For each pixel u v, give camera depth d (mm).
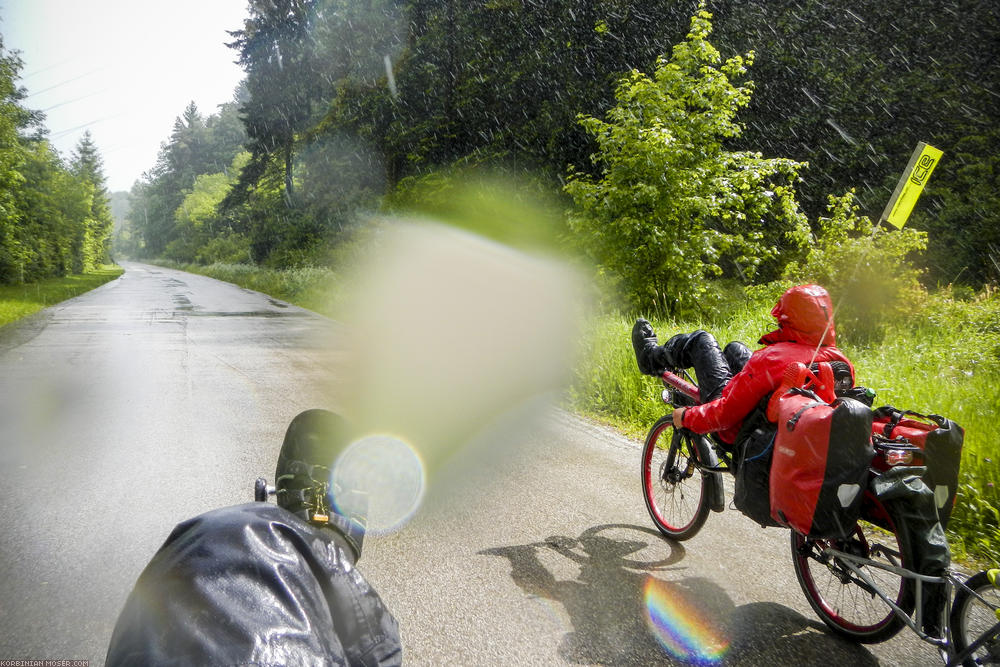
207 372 10711
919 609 2855
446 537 4441
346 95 39188
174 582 1121
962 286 17328
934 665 3123
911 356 8078
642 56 25969
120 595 3566
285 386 9633
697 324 12469
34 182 44781
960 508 4645
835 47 24391
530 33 30594
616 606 3578
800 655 3178
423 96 35750
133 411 7895
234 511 1361
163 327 17531
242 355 12641
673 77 13742
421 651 3119
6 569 3834
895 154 23078
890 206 4098
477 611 3492
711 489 4254
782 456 3037
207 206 104375
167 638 1013
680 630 3355
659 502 4738
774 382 3398
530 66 29781
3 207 35781
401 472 5824
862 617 3301
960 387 6555
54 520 4570
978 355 7879
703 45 13703
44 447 6344
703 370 4195
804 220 13820
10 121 32812
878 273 10516
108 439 6645
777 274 17641
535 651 3141
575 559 4145
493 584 3791
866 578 3068
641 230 13328
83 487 5242
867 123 23359
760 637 3320
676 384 4465
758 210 14172
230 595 1087
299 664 999
